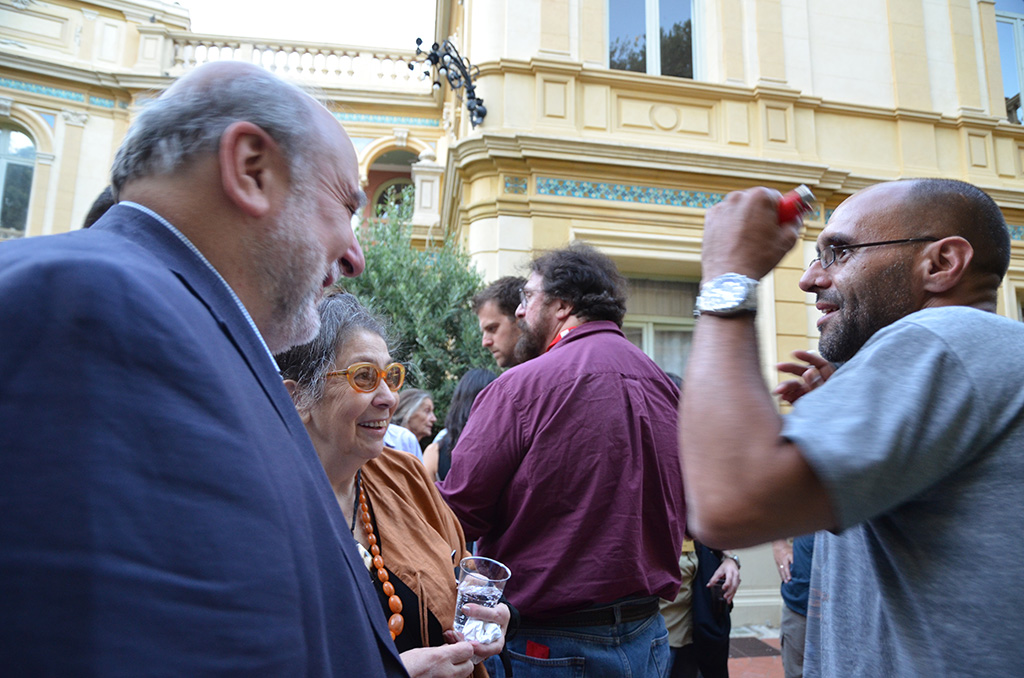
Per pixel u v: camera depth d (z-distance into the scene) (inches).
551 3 243.9
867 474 29.1
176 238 29.6
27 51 437.4
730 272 35.6
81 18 458.3
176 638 20.3
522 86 237.1
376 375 56.1
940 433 30.8
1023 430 31.7
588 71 240.8
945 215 42.0
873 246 43.1
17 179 436.1
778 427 31.4
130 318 23.0
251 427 25.9
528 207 228.5
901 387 31.6
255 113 32.1
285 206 32.8
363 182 481.7
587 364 72.4
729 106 251.9
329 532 29.1
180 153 31.0
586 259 87.0
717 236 37.3
